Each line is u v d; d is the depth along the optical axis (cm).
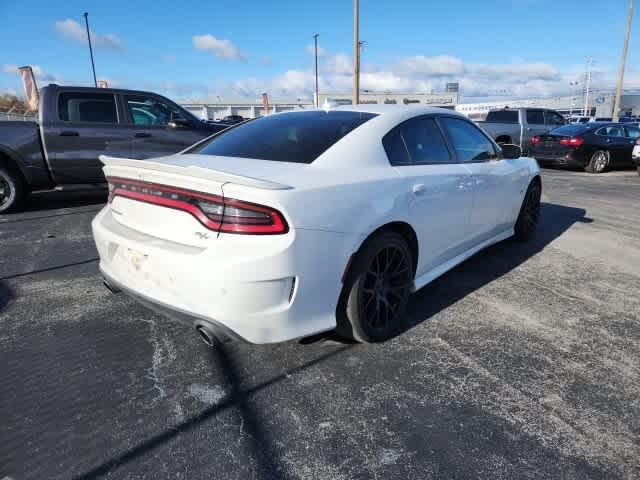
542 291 338
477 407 203
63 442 179
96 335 265
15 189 584
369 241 235
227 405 204
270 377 225
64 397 208
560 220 574
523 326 281
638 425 192
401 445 180
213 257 188
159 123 650
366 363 238
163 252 201
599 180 967
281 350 250
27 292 328
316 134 260
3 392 211
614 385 220
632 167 1246
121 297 320
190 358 242
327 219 207
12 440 180
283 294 199
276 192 190
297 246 195
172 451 176
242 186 187
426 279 294
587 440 183
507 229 426
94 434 184
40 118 577
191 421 193
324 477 164
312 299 210
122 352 247
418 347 254
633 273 379
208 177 189
